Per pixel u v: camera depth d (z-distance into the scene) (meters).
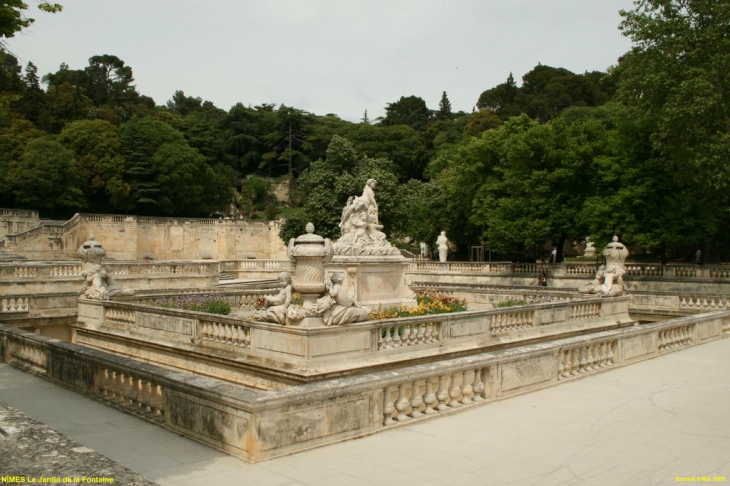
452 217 54.12
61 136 73.56
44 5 14.17
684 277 33.12
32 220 60.56
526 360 10.80
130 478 4.44
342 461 7.01
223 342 15.06
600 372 12.77
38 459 4.75
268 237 76.75
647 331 14.70
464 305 22.41
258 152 111.75
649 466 6.97
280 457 7.13
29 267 29.53
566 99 91.31
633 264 35.66
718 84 28.77
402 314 18.25
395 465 6.89
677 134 29.39
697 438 8.06
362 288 20.20
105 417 9.16
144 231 67.75
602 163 36.47
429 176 71.06
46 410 9.62
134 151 76.19
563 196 39.84
